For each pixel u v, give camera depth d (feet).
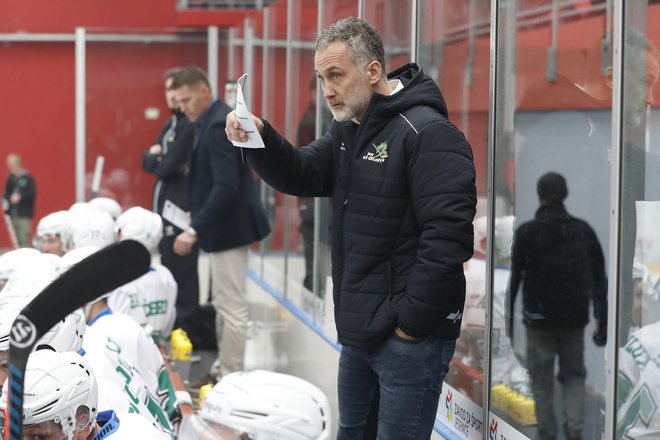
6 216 50.83
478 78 15.84
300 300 28.76
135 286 23.32
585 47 12.60
